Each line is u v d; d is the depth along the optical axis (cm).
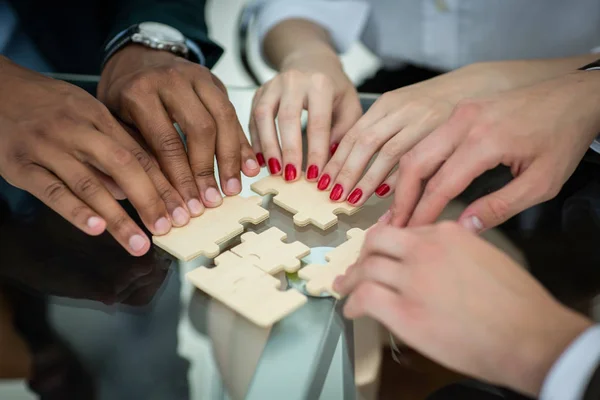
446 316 36
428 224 44
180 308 43
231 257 46
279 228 49
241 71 91
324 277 44
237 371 39
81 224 45
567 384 34
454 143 45
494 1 73
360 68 93
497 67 58
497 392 37
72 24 77
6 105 49
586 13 73
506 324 36
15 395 38
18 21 77
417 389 38
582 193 50
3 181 52
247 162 52
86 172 46
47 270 45
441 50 77
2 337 41
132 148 49
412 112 52
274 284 44
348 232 47
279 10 73
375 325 41
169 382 38
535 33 74
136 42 60
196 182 50
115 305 43
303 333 41
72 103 49
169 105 51
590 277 43
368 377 38
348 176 50
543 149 45
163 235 48
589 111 48
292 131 53
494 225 45
